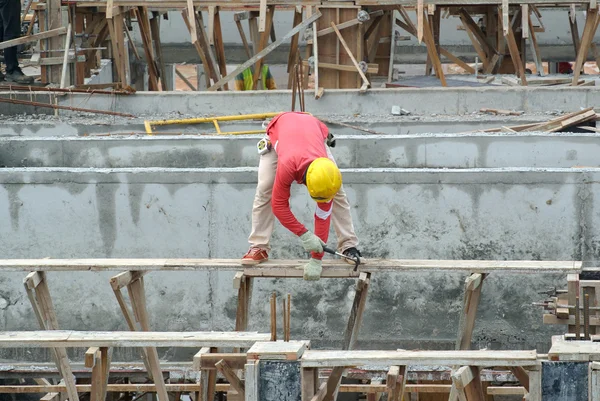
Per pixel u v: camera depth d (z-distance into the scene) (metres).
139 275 23.27
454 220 30.14
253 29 56.00
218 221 30.44
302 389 17.97
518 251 30.14
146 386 28.64
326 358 17.97
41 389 27.92
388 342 30.70
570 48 75.75
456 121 44.56
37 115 47.78
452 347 30.52
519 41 63.19
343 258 22.92
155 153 36.38
